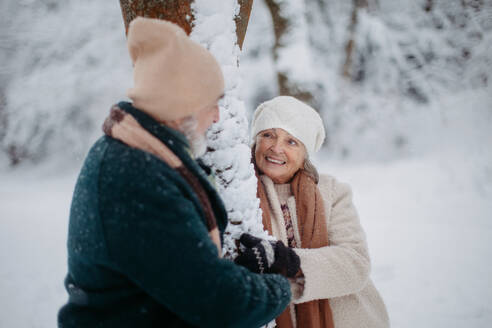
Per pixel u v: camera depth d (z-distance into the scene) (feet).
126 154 2.16
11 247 16.52
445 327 9.16
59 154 37.35
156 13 2.96
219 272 2.10
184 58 2.22
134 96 2.27
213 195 2.51
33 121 32.45
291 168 4.33
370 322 4.22
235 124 3.18
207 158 3.09
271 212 4.17
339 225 4.31
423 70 32.78
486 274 11.72
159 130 2.27
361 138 33.88
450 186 23.39
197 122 2.42
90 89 30.58
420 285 11.27
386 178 27.68
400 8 33.22
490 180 23.36
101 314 2.26
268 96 33.42
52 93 30.83
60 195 30.37
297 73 15.56
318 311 3.93
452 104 31.73
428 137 32.65
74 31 29.86
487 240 14.69
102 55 30.35
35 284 12.34
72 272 2.36
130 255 1.98
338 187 4.70
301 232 4.12
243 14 3.46
